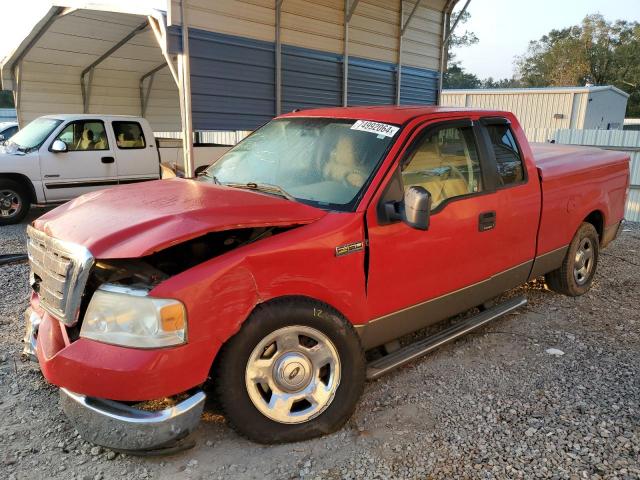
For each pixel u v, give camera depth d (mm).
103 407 2533
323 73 9539
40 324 2936
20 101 11352
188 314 2473
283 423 2820
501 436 3002
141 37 10406
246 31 8039
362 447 2883
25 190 9016
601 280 6074
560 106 26047
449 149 3711
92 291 2771
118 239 2543
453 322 4523
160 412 2527
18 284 5500
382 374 3436
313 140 3756
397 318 3404
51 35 10117
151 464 2705
